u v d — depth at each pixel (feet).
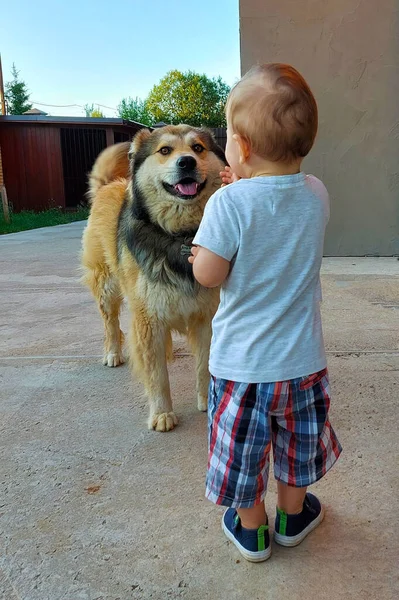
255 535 5.92
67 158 69.31
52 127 65.41
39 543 6.39
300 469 5.80
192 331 9.97
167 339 10.36
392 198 24.07
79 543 6.37
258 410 5.44
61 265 26.03
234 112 5.29
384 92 22.94
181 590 5.59
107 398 10.68
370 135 23.47
